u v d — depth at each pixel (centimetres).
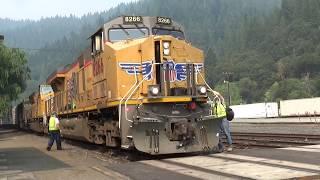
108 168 1339
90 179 1156
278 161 1262
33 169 1439
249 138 2427
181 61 1602
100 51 1802
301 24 16138
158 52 1591
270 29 17850
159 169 1259
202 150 1558
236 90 12675
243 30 19275
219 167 1221
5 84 5303
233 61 15988
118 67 1585
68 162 1641
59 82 2905
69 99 2586
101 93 1806
